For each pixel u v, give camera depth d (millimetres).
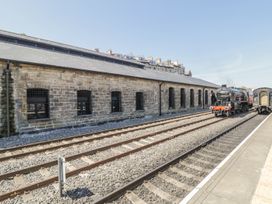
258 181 5543
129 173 6410
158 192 5199
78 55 22188
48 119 13602
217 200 4578
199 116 23188
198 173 6414
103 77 17359
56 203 4715
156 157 7957
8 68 11727
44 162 7359
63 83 14469
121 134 12641
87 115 16062
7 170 6727
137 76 20203
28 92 12867
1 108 11562
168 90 25969
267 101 26688
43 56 15359
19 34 19750
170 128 13938
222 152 8664
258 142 10039
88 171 6578
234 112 24578
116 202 4695
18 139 11312
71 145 9836
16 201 4785
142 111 21719
